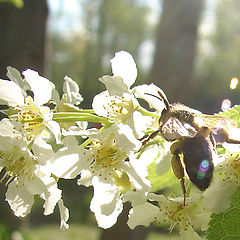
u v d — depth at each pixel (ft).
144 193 0.18
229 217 0.18
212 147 0.18
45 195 0.19
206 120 0.19
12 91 0.20
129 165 0.18
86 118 0.19
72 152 0.19
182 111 0.18
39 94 0.19
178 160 0.17
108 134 0.18
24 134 0.19
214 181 0.18
